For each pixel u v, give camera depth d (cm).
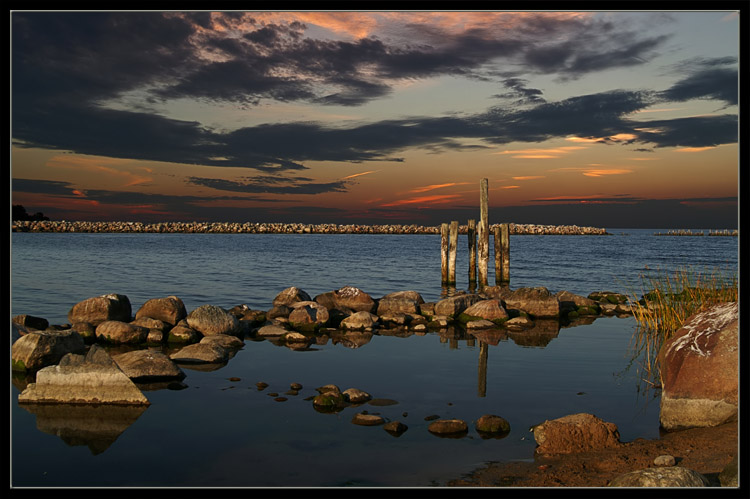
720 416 746
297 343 1338
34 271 2894
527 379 1019
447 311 1684
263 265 3638
